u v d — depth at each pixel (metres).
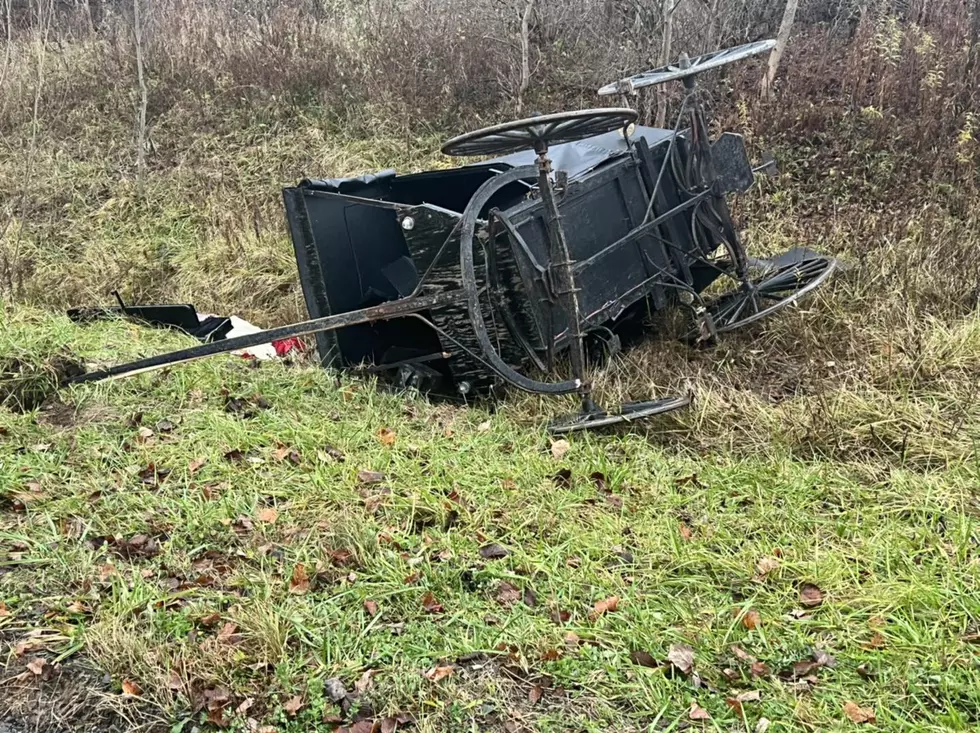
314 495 3.88
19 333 5.11
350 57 10.84
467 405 5.13
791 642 2.99
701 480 4.18
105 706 2.72
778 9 10.31
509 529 3.67
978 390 4.89
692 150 5.54
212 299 7.59
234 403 4.76
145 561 3.39
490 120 9.85
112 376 4.80
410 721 2.66
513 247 4.70
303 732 2.63
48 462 4.02
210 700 2.72
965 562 3.40
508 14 10.52
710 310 6.05
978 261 6.34
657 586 3.32
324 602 3.14
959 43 9.09
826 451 4.52
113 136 10.35
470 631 3.04
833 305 5.93
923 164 7.86
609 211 5.29
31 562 3.32
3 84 10.78
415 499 3.81
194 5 12.05
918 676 2.80
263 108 10.34
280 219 8.40
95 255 8.46
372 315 4.75
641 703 2.72
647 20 9.56
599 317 5.18
